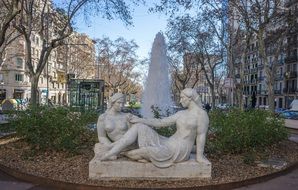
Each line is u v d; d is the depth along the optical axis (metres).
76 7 24.14
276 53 30.08
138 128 7.31
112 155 7.26
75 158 9.52
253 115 12.05
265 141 11.71
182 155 7.32
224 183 7.20
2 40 15.94
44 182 7.38
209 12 38.53
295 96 73.88
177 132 7.48
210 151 10.35
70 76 31.27
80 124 10.95
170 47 44.69
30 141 10.97
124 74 74.88
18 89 77.12
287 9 26.42
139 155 7.23
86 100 30.88
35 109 11.29
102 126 7.55
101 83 31.06
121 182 7.14
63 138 10.04
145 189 6.68
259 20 25.52
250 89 94.94
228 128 10.89
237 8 26.27
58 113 10.90
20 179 7.80
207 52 45.19
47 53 24.14
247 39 30.53
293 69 75.38
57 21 26.08
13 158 9.67
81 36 63.16
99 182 7.13
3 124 13.98
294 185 7.75
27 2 23.92
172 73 58.47
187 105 7.43
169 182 7.19
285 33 28.70
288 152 12.05
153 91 20.11
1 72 74.00
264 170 8.80
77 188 6.94
